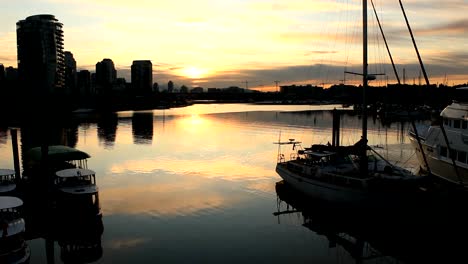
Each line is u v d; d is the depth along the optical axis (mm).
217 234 31750
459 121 39188
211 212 37375
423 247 29656
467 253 28656
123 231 32125
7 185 41031
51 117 171250
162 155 71500
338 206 36156
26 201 38531
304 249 29172
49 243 30078
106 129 120500
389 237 31719
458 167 38219
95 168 58688
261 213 37375
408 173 35969
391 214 32750
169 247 28938
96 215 34812
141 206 38969
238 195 43594
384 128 122938
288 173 43656
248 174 54938
